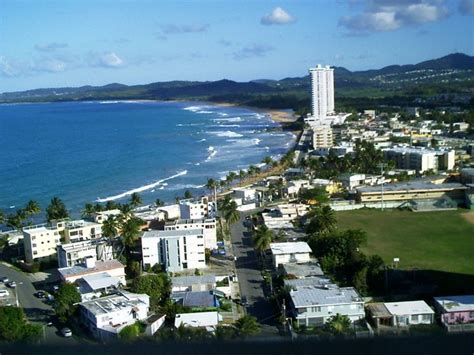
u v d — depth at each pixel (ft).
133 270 517.96
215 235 599.16
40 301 473.26
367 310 400.26
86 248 541.34
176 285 466.29
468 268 500.74
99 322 388.57
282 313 407.44
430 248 566.36
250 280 498.28
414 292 442.91
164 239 532.32
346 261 493.36
